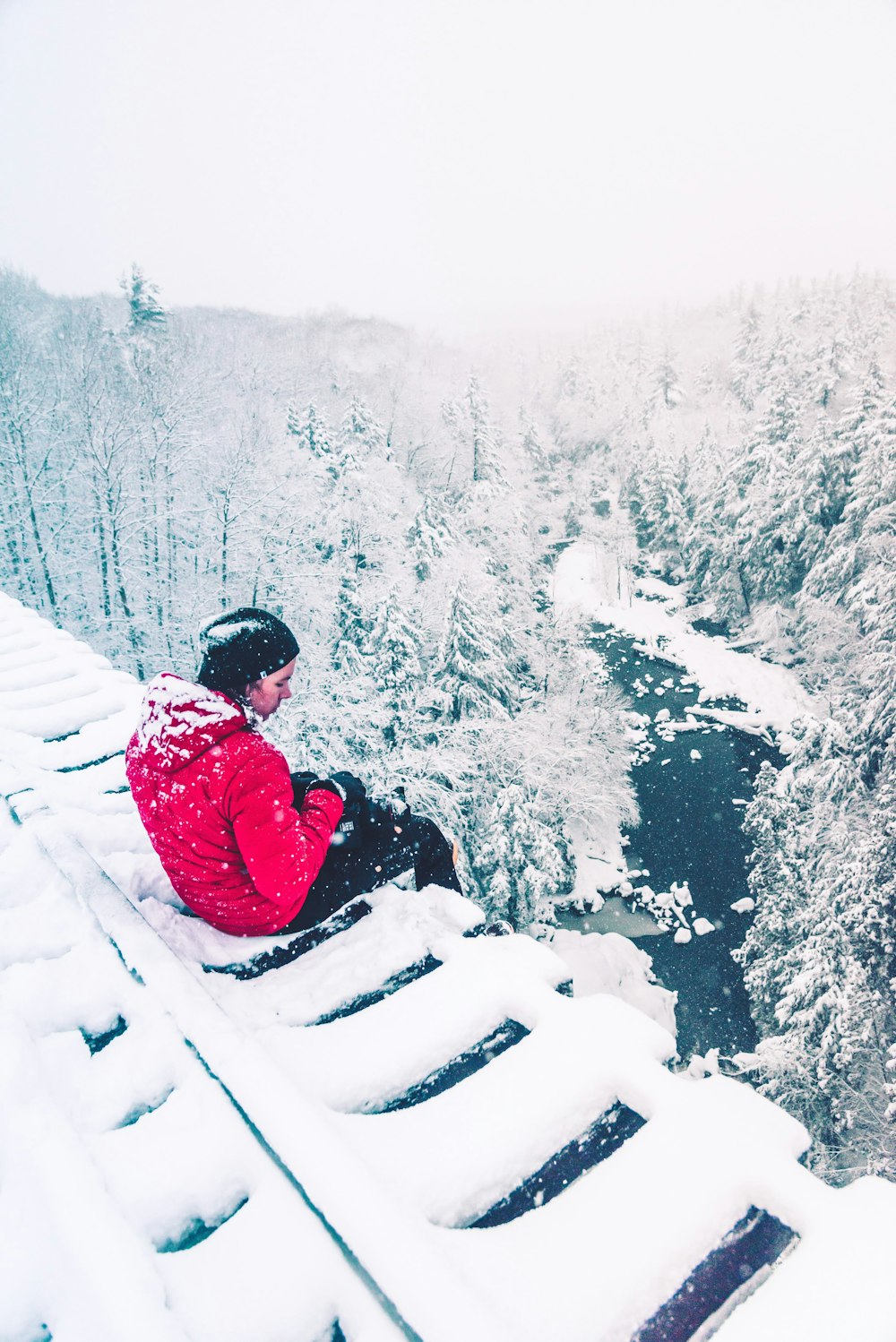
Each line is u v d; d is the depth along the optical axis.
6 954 1.84
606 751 28.72
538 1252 1.18
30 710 3.45
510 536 38.06
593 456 80.81
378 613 22.16
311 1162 1.23
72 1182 1.19
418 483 53.53
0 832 2.44
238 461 24.23
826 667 34.72
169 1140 1.37
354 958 1.94
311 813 1.81
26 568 28.34
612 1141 1.44
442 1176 1.32
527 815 20.72
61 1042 1.60
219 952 1.87
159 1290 1.05
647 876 25.47
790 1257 1.13
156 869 2.17
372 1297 1.07
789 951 18.36
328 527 27.28
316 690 19.94
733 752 31.69
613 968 21.16
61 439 28.44
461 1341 0.94
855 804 20.94
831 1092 15.52
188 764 1.61
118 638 26.09
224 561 24.58
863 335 70.25
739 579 42.38
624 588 50.19
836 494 36.72
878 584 29.45
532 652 31.83
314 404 41.31
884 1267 1.07
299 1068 1.56
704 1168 1.29
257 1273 1.12
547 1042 1.60
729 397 83.12
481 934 2.14
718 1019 20.31
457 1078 1.61
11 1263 1.12
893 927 15.41
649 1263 1.15
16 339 31.86
